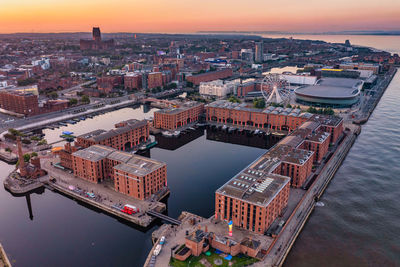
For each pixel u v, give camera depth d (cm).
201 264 13100
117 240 15675
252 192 15788
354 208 18400
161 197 19262
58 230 16450
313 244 15300
